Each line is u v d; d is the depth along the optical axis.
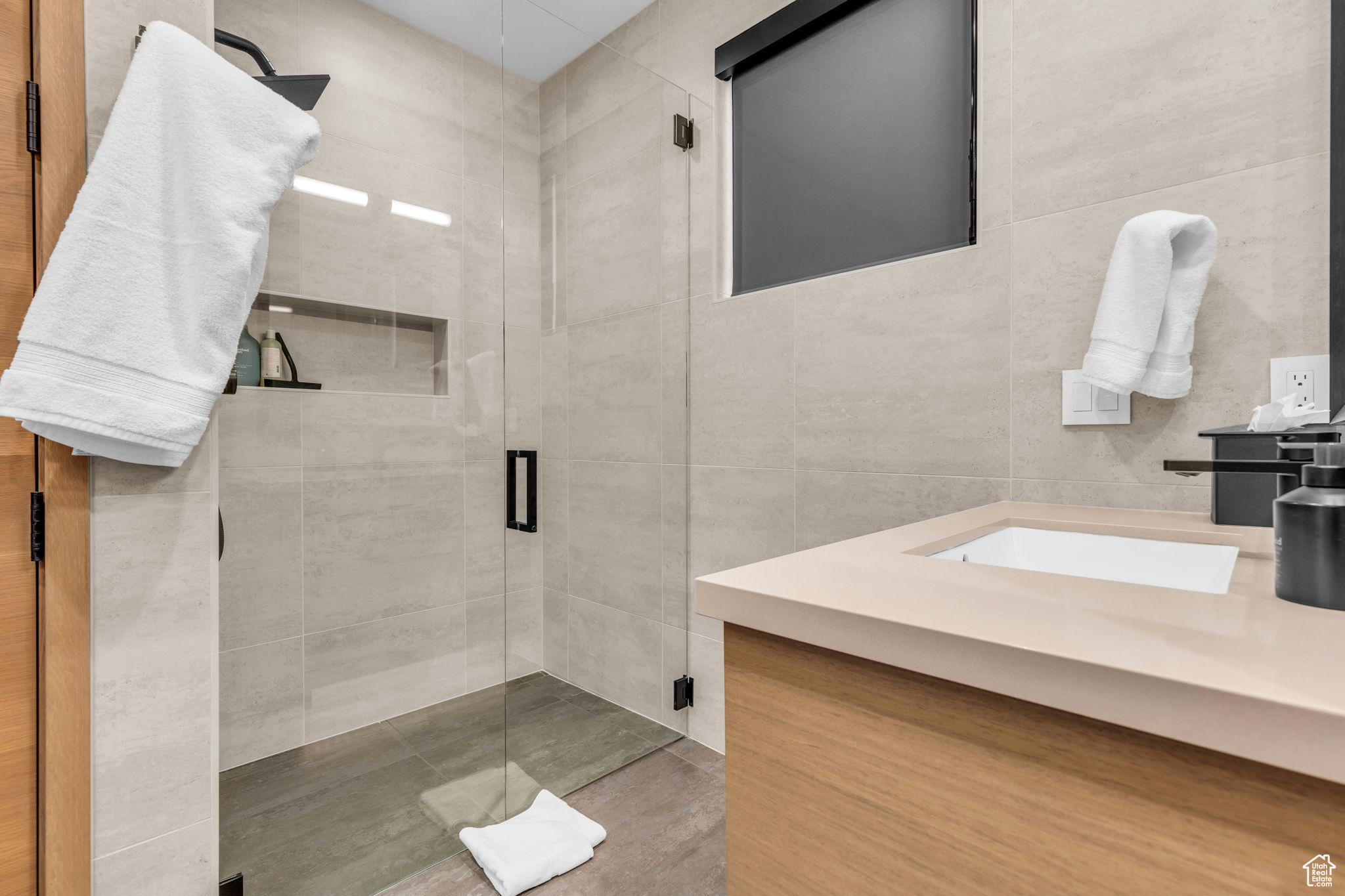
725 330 1.84
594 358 1.87
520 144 1.79
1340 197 0.87
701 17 1.91
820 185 1.68
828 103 1.66
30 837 0.94
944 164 1.44
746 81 1.85
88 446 0.91
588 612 1.85
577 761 1.78
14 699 0.93
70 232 0.86
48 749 0.93
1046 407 1.22
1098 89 1.15
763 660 0.59
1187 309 0.99
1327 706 0.31
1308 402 0.94
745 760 0.60
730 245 1.90
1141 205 1.10
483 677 1.69
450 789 1.58
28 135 0.93
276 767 1.43
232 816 1.37
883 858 0.51
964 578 0.62
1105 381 1.01
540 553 1.80
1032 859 0.43
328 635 1.52
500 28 1.76
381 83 1.59
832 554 0.75
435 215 1.67
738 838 0.61
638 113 1.91
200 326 0.96
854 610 0.51
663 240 1.97
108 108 0.98
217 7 1.36
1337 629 0.44
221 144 0.96
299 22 1.47
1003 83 1.28
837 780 0.54
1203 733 0.35
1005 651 0.42
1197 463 0.63
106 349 0.88
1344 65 0.87
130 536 1.00
